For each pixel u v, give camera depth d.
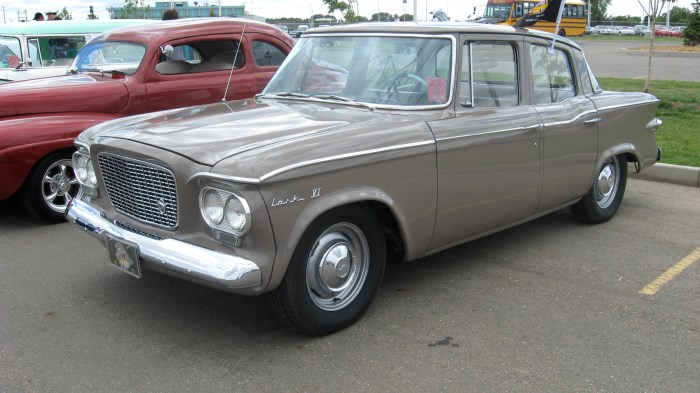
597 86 5.71
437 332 3.76
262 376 3.29
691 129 9.34
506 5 38.53
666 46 33.00
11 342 3.64
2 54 9.16
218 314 4.00
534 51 4.85
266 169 3.13
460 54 4.23
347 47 4.58
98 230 3.75
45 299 4.22
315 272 3.54
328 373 3.32
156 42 6.54
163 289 4.39
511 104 4.62
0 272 4.70
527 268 4.78
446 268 4.78
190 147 3.36
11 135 5.44
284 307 3.46
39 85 6.13
